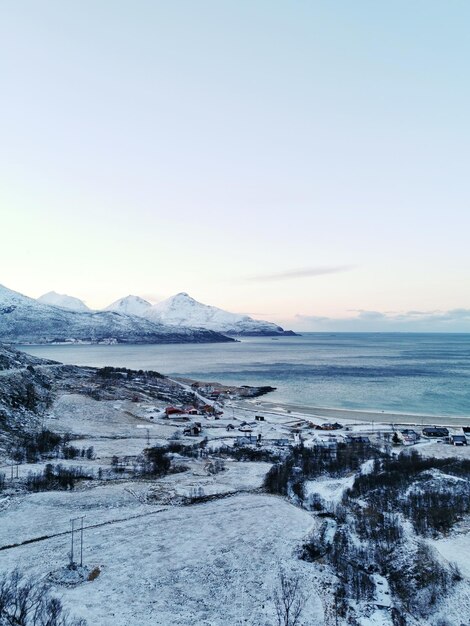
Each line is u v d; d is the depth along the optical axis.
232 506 58.25
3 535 48.38
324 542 47.84
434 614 36.62
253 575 41.28
